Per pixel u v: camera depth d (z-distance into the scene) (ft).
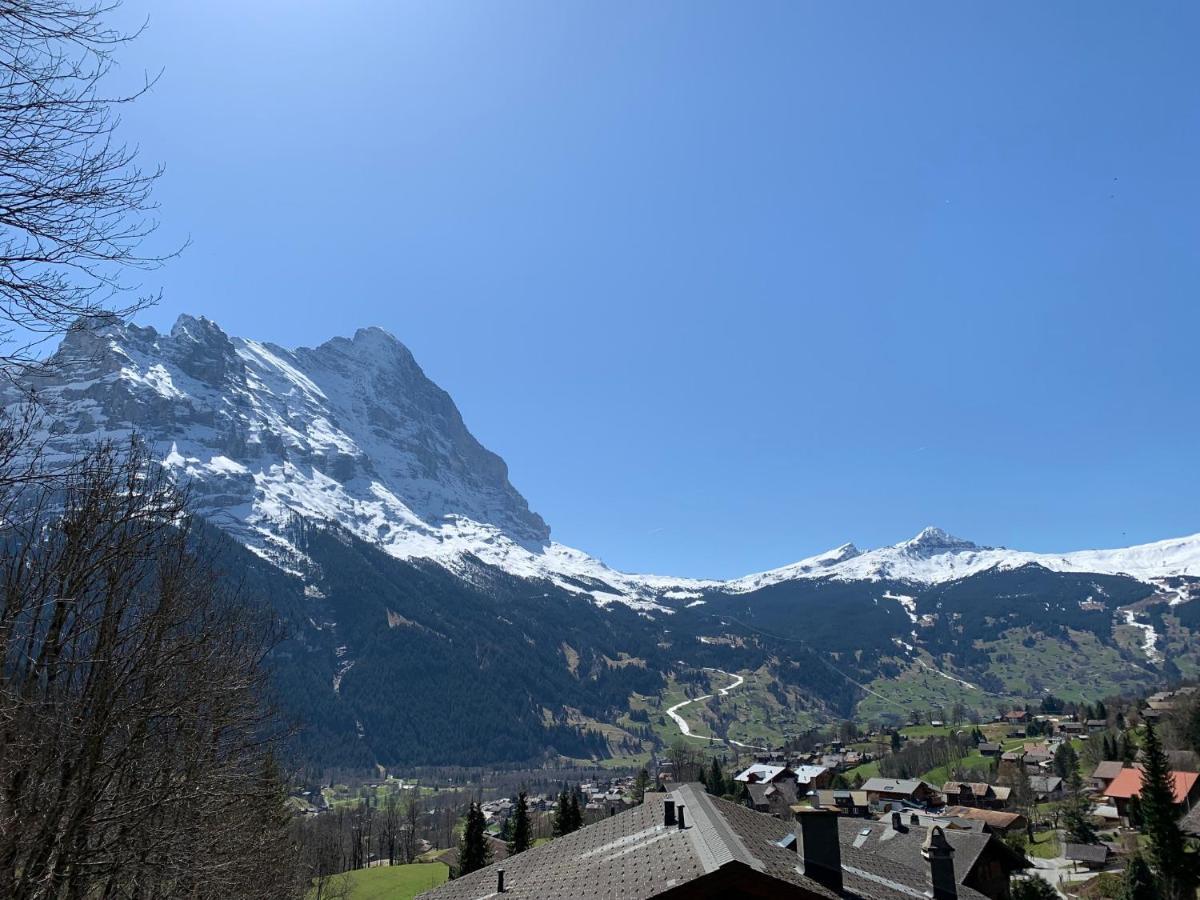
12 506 45.06
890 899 71.72
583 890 70.18
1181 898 212.64
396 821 461.78
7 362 23.90
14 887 49.24
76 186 23.66
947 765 586.45
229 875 85.51
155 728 68.08
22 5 21.91
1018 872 273.95
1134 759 436.76
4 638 44.62
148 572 64.95
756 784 445.37
